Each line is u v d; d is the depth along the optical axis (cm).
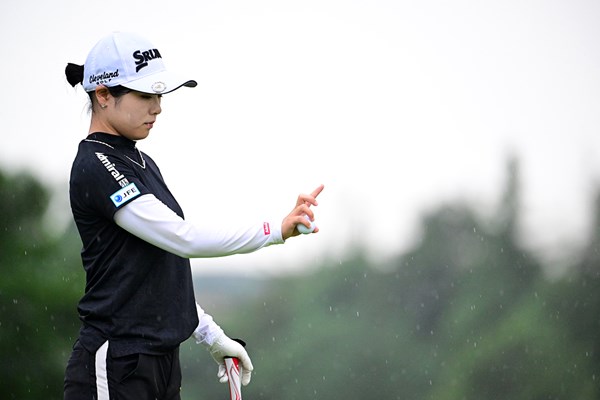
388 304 15412
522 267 15425
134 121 1570
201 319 1719
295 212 1526
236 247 1516
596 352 14062
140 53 1568
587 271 15212
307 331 14975
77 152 1579
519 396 13838
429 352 14700
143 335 1545
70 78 1639
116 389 1534
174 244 1514
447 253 15750
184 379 12406
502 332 14512
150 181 1603
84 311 1559
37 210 8100
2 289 7500
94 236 1559
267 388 14588
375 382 14488
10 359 7406
